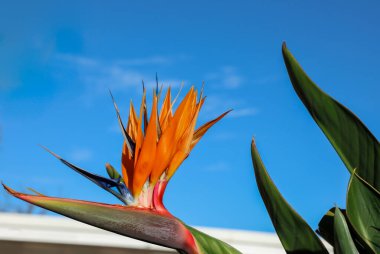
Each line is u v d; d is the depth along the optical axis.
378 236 0.66
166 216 0.73
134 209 0.73
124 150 0.77
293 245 0.69
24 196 0.71
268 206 0.69
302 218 0.68
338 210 0.65
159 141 0.74
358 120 0.68
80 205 0.72
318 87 0.68
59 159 0.75
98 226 0.72
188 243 0.72
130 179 0.75
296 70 0.69
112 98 0.77
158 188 0.75
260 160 0.68
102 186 0.75
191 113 0.74
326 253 0.68
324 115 0.69
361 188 0.65
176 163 0.75
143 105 0.76
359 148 0.69
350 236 0.64
